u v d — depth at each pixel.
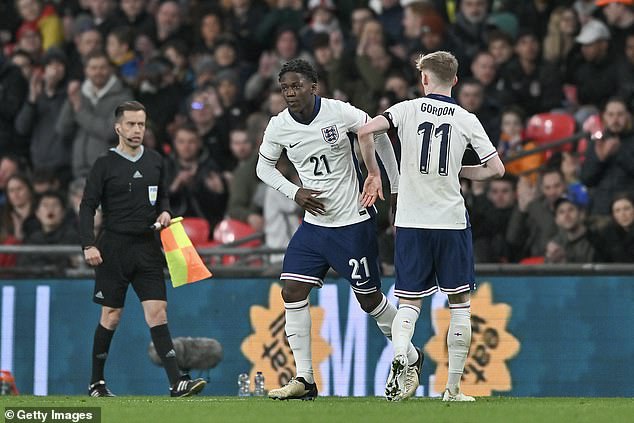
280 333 38.44
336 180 29.02
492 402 28.67
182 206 49.47
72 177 53.50
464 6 54.75
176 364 33.69
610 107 45.31
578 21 53.25
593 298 37.38
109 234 33.84
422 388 37.53
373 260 29.42
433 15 54.00
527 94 51.66
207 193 49.69
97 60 51.56
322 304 38.12
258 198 48.53
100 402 29.62
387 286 38.09
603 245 42.28
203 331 38.75
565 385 37.31
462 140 27.66
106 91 51.69
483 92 50.25
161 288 33.94
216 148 51.12
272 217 44.31
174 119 53.50
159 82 53.56
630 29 53.03
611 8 53.12
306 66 28.64
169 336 33.84
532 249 43.47
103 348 34.62
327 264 29.72
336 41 54.22
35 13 60.25
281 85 28.64
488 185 43.88
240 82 55.12
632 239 42.06
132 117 33.62
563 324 37.47
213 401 29.69
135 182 33.66
